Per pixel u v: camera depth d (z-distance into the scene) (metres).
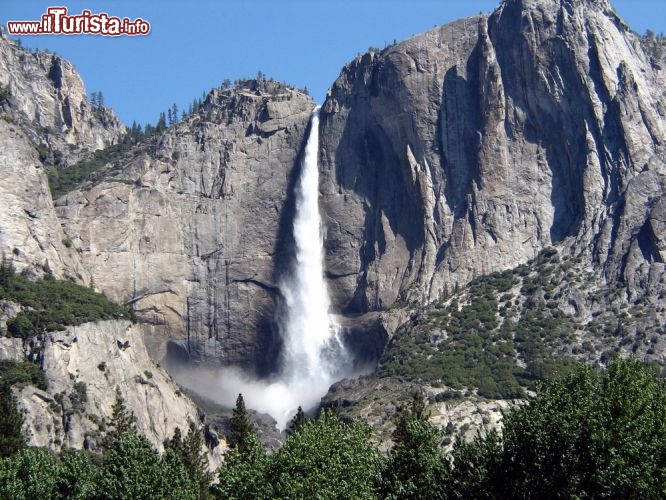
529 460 111.31
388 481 119.44
